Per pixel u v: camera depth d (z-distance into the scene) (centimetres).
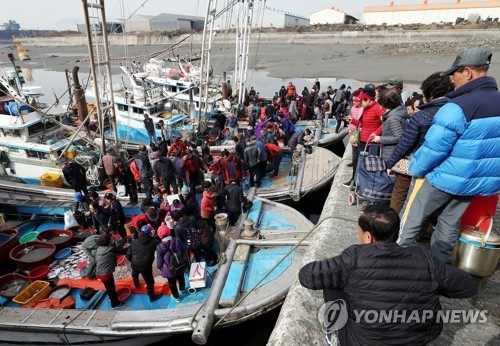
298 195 1050
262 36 8038
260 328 684
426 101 315
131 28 8656
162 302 652
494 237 289
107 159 1009
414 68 3969
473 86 239
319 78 3809
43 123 1184
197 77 1852
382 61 4653
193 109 1634
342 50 6059
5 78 1285
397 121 403
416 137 304
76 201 905
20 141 1140
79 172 977
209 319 564
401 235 309
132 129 1620
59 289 686
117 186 1056
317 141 1465
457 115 231
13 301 643
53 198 1025
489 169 240
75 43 8581
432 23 7356
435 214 297
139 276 725
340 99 1588
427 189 276
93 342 582
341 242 394
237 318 586
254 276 678
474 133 231
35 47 8562
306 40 7594
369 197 439
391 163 331
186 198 822
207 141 1366
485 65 238
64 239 851
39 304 637
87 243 688
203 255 742
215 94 2033
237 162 970
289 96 1997
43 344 593
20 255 790
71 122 1445
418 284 174
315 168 1224
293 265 697
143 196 1034
